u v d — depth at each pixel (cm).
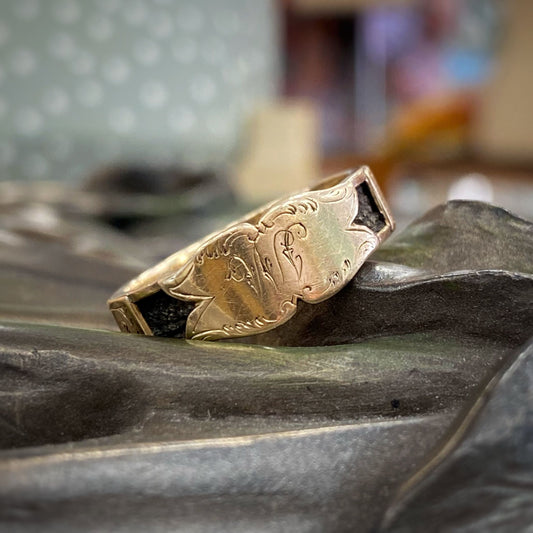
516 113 27
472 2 29
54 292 10
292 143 27
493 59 28
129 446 7
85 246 11
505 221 8
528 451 6
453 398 7
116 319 8
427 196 28
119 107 27
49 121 26
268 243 8
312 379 7
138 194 18
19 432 7
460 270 8
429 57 33
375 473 7
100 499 6
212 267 8
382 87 34
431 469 6
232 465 7
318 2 32
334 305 8
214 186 18
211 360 7
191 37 28
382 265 8
